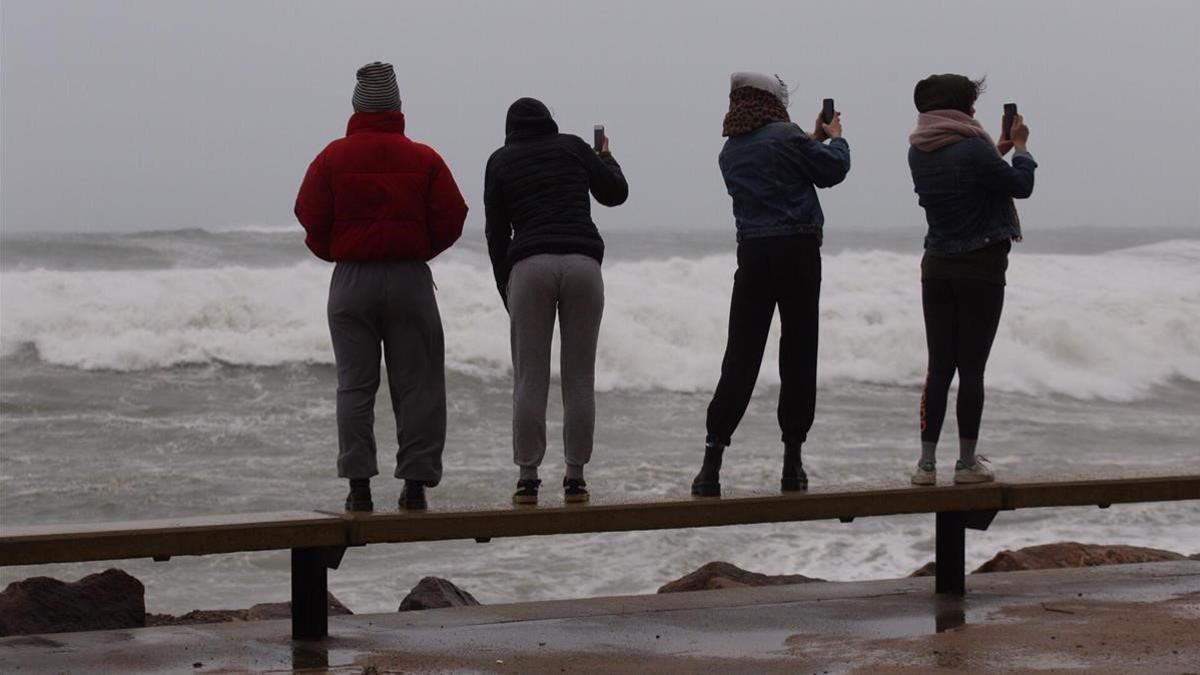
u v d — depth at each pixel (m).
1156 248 48.97
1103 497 9.71
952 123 9.09
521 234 8.53
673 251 55.34
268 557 14.95
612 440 22.89
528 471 8.60
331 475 19.64
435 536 8.00
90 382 27.86
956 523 9.80
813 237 8.84
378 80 8.24
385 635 8.52
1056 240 74.81
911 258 39.81
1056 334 35.22
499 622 9.01
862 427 24.62
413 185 8.15
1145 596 9.69
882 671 7.27
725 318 33.22
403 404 8.33
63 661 7.77
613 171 8.87
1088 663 7.35
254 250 48.38
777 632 8.52
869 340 33.47
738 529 15.88
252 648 8.09
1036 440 24.58
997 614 9.00
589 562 14.48
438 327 8.34
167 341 30.16
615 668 7.45
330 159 8.17
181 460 20.75
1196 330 36.03
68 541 7.24
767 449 21.80
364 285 8.17
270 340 30.70
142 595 10.17
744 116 8.96
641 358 31.47
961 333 9.28
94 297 31.58
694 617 9.13
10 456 20.86
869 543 15.31
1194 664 7.30
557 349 27.05
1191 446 24.06
